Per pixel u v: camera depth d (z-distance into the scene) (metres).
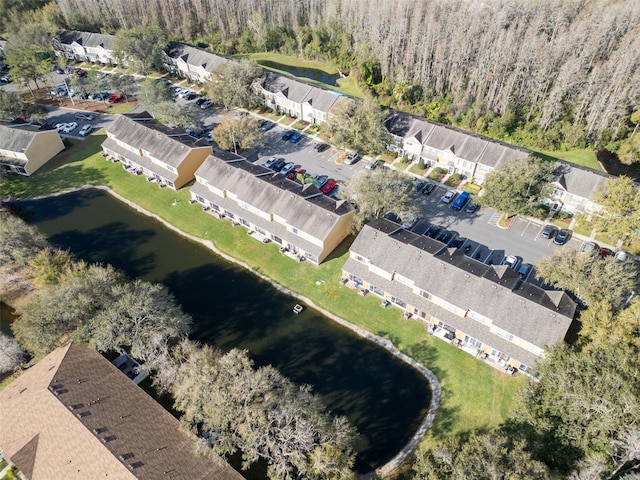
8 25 149.25
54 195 91.69
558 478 40.62
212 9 150.38
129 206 88.50
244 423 45.47
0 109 102.31
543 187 74.88
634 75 91.38
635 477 39.09
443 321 62.09
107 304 57.81
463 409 54.91
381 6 127.12
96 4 154.25
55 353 56.19
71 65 141.12
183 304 69.06
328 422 48.72
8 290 70.12
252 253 77.12
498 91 105.44
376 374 59.28
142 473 42.81
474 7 126.00
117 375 54.09
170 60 129.62
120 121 98.06
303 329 65.12
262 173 83.88
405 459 50.59
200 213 85.38
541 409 46.78
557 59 103.12
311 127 106.50
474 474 39.59
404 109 112.81
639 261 71.12
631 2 113.19
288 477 43.94
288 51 145.75
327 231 71.31
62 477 44.38
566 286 60.19
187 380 48.59
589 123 94.88
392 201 72.19
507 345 58.09
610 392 42.97
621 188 68.75
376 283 67.38
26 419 49.16
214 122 110.12
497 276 62.72
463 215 81.94
